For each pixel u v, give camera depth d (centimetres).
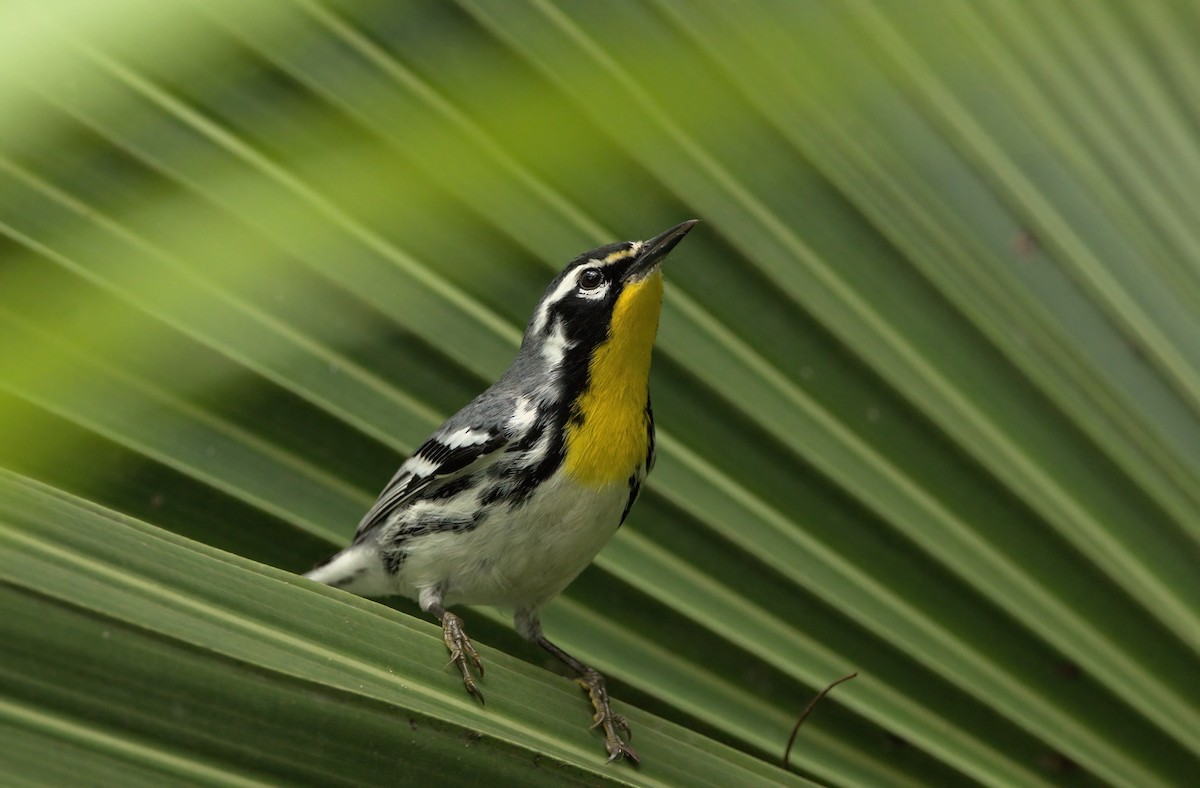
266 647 554
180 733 520
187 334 818
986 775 823
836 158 957
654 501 923
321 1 854
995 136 989
